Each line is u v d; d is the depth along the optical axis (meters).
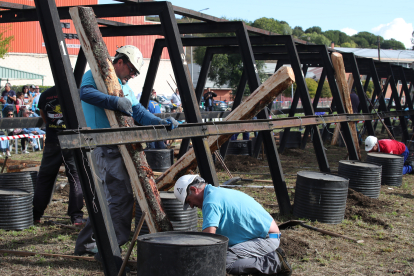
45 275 3.64
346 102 9.22
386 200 7.01
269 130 5.97
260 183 8.25
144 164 3.61
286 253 4.33
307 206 5.75
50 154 5.21
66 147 2.87
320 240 4.90
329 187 5.62
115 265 3.20
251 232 3.62
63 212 5.92
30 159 11.13
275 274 3.62
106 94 3.38
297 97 12.57
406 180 9.15
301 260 4.24
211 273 2.78
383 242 4.93
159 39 7.85
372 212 6.20
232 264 3.56
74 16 3.37
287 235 4.93
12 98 14.80
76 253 4.14
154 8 4.70
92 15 3.40
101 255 3.24
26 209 5.08
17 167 7.52
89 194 3.19
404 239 5.05
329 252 4.49
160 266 2.73
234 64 34.38
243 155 11.36
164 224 3.65
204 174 4.69
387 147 9.27
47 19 3.05
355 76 10.70
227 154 11.45
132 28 6.88
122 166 3.82
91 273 3.72
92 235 4.08
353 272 3.96
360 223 5.66
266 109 6.09
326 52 9.04
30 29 28.86
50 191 5.34
